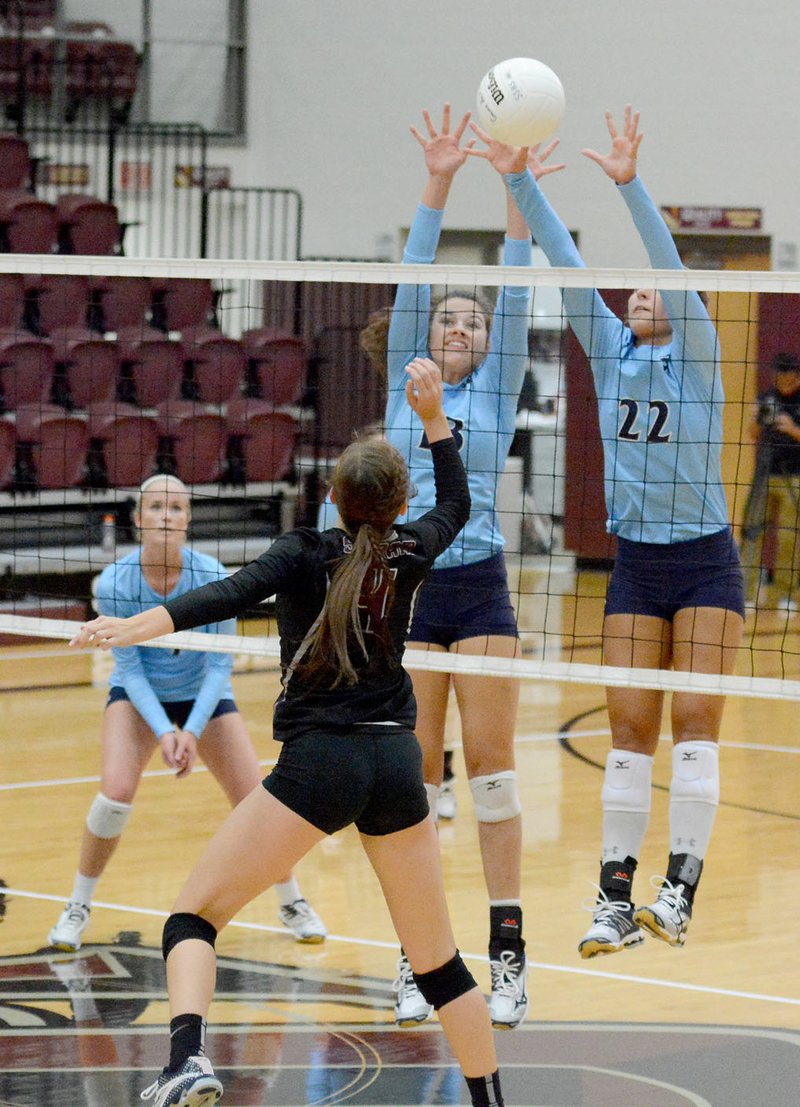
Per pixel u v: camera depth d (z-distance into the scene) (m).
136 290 24.52
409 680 6.22
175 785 13.90
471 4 27.03
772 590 24.81
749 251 27.06
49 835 12.05
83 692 18.09
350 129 27.78
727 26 26.58
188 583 9.67
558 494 27.78
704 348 7.52
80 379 22.80
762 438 24.66
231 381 24.70
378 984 8.88
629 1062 7.66
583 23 26.75
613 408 7.86
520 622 22.58
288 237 28.36
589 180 27.00
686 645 7.64
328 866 11.54
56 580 21.88
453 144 8.15
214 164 28.28
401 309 8.26
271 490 22.25
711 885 10.91
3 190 25.03
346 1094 7.23
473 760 7.98
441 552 6.37
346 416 27.53
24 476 21.62
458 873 11.15
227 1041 7.94
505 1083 7.36
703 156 26.89
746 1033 8.08
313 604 6.01
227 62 28.19
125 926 9.86
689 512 7.64
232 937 9.79
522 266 8.21
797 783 14.09
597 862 11.34
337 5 27.62
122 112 27.36
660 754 15.28
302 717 5.93
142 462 22.08
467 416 8.10
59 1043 7.84
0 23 27.64
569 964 9.23
